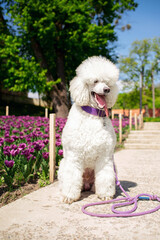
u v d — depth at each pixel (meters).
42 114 25.81
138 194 3.16
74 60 20.61
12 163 3.25
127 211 2.54
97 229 2.16
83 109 2.87
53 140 3.88
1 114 21.34
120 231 2.12
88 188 3.35
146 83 43.56
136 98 44.50
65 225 2.24
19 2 15.76
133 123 13.79
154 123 15.13
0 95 28.02
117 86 3.10
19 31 16.75
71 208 2.69
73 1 16.47
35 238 1.99
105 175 2.90
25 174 3.47
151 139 10.39
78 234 2.06
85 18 16.80
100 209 2.67
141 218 2.41
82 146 2.78
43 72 16.33
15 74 16.09
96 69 2.83
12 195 3.16
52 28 15.64
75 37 16.36
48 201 2.91
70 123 2.88
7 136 4.92
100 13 20.52
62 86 18.69
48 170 4.02
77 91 2.85
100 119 2.85
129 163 6.01
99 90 2.71
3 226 2.21
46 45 18.36
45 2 15.87
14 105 27.58
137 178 4.32
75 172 2.87
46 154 3.89
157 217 2.44
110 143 2.87
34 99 35.62
